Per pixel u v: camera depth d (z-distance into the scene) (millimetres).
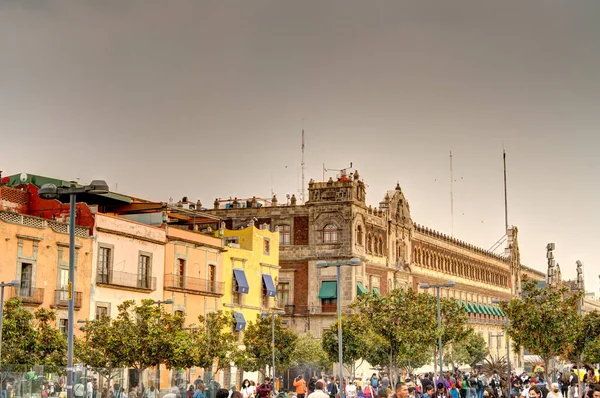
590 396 27500
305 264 102062
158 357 56062
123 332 55406
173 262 76812
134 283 71250
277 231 97438
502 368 78000
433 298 81375
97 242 67312
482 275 159875
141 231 72688
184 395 53750
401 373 91375
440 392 40156
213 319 70188
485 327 153250
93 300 66375
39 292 61438
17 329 52750
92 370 50562
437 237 134875
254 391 60938
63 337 55094
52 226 63531
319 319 100125
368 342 82062
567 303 60938
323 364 88562
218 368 69500
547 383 60562
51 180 76438
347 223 101188
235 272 86688
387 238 112875
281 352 81562
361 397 58062
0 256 58938
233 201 108000
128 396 50031
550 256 101375
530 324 60344
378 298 72250
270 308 92812
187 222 90875
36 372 46031
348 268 100250
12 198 70438
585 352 61094
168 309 75375
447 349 106625
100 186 36875
